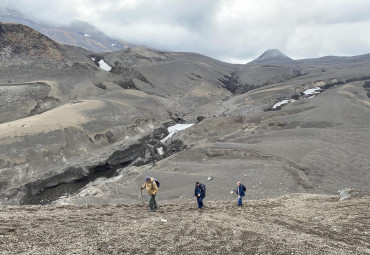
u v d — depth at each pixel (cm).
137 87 13400
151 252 893
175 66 17550
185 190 3144
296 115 7488
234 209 1691
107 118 7831
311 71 19012
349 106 7394
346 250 977
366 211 1431
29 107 8831
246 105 10719
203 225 1219
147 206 1678
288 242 1038
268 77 17525
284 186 3122
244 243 1016
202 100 13012
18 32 13275
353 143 4847
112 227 1115
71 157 5750
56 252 834
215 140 6756
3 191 4491
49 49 13562
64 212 1381
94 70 13700
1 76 11038
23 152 5316
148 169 4650
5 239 900
